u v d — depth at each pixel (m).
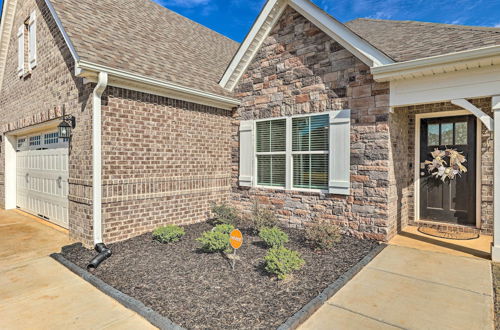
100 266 4.49
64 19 5.87
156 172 6.35
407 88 5.47
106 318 3.18
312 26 6.58
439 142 6.81
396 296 3.61
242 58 7.62
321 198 6.52
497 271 4.35
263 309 3.18
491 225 6.14
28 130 8.32
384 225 5.71
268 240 5.14
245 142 7.80
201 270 4.28
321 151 6.54
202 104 7.40
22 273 4.43
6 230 6.93
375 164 5.80
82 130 5.67
